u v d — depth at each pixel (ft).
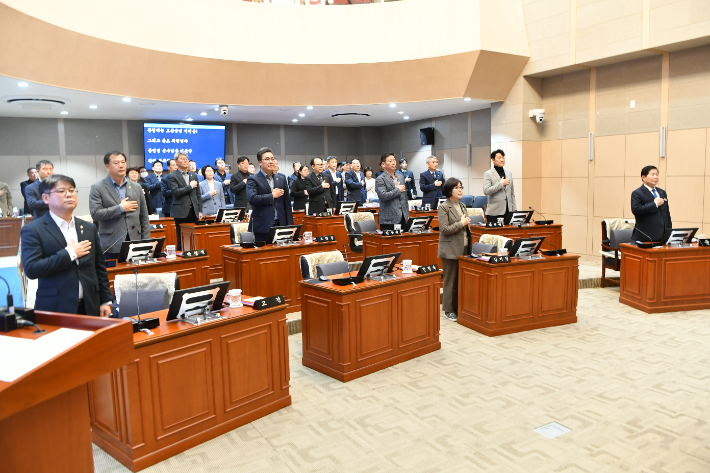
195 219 26.78
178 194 25.61
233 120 48.29
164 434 10.46
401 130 53.93
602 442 10.89
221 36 33.32
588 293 25.12
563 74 36.68
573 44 33.76
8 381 5.02
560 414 12.23
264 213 21.66
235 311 11.99
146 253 17.16
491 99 38.09
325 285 14.87
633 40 30.48
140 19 30.12
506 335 18.43
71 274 10.77
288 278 20.83
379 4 35.40
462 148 46.16
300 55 35.14
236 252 19.77
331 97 37.37
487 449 10.68
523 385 13.99
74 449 6.58
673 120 30.60
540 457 10.33
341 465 10.17
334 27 35.37
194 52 32.32
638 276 21.83
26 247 10.28
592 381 14.21
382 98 37.55
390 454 10.55
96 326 6.52
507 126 38.68
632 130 32.81
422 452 10.60
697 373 14.69
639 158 32.53
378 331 15.21
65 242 10.73
